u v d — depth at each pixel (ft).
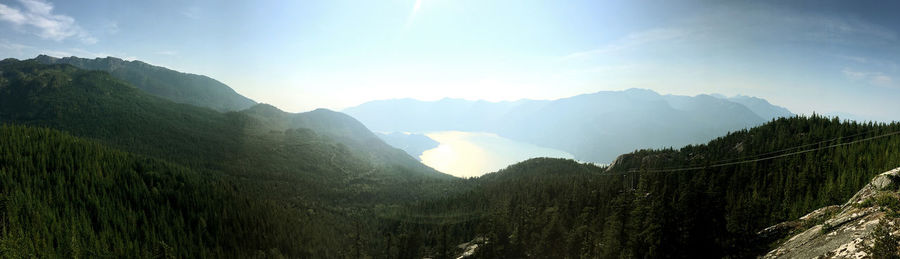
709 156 607.78
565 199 490.08
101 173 610.24
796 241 142.41
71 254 415.23
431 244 560.20
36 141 648.38
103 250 446.60
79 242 440.45
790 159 456.86
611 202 394.32
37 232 416.05
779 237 158.20
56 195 516.73
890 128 492.95
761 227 207.10
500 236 402.72
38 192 507.71
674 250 197.36
